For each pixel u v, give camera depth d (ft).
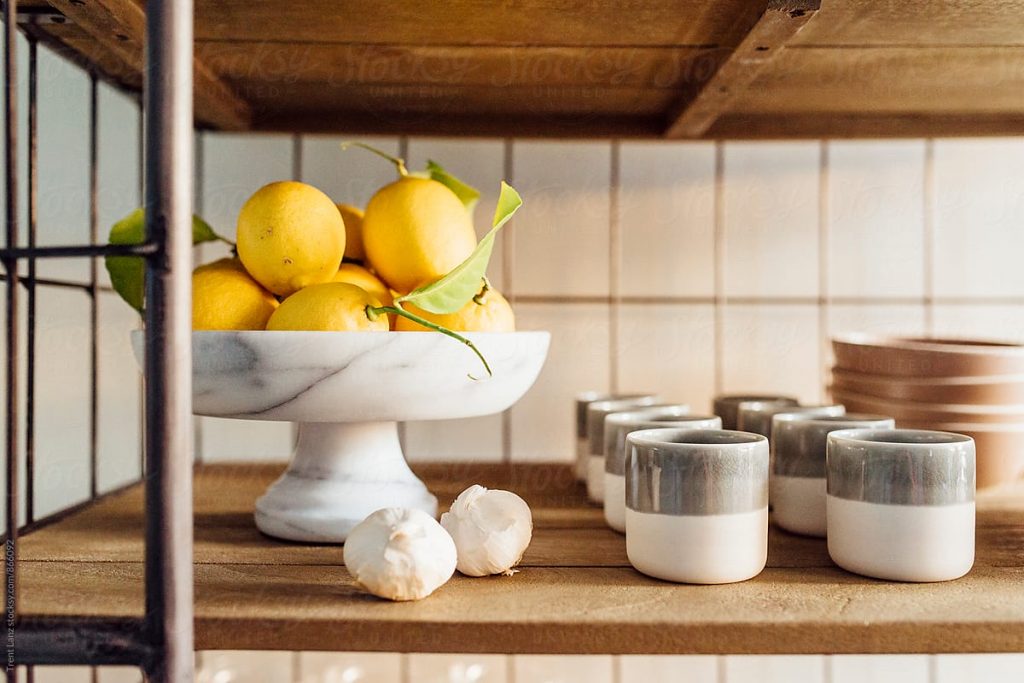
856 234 2.85
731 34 1.92
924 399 2.03
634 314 2.86
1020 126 2.66
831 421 1.89
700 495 1.53
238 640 1.37
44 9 1.82
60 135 2.52
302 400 1.55
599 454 2.17
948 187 2.84
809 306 2.86
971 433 1.99
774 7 1.60
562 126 2.68
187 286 1.29
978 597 1.47
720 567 1.53
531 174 2.83
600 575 1.61
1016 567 1.65
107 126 2.63
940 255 2.85
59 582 1.57
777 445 1.92
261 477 2.55
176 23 1.26
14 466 1.38
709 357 2.87
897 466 1.55
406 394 1.56
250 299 1.76
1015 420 2.00
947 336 2.60
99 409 2.66
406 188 1.84
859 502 1.58
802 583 1.55
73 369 2.58
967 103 2.53
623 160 2.84
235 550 1.77
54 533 1.94
